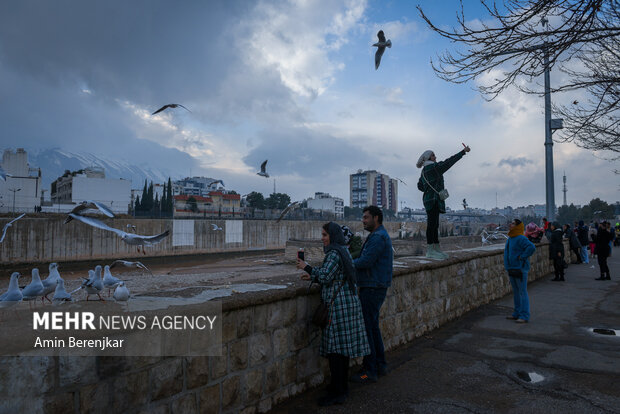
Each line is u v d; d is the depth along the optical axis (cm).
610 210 8625
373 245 428
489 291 934
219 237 5325
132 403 260
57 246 3866
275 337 376
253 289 379
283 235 6103
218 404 318
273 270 2834
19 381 212
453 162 689
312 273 386
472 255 833
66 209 5822
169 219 4800
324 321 379
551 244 1274
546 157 1669
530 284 1198
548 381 440
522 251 719
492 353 540
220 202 9156
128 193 6825
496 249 1036
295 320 400
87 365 239
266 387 364
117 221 4312
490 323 717
